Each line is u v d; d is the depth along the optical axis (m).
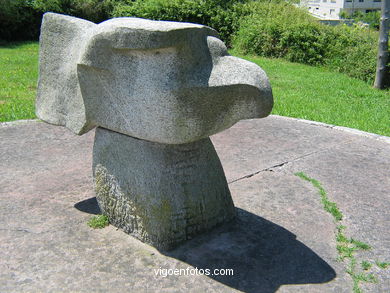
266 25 9.45
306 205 2.55
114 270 1.90
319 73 8.07
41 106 2.38
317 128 4.18
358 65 7.80
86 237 2.16
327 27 9.27
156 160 2.00
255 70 1.74
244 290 1.79
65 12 11.36
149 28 1.66
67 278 1.84
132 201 2.11
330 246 2.13
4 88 5.86
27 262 1.95
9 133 3.85
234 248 2.08
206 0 10.60
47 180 2.85
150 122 1.85
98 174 2.27
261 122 4.35
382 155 3.44
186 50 1.69
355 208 2.53
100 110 2.09
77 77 2.14
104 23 1.92
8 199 2.55
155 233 2.04
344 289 1.81
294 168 3.13
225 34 10.47
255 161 3.25
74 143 3.64
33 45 10.35
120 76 1.89
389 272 1.94
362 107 5.62
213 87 1.71
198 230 2.14
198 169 2.11
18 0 10.62
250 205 2.54
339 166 3.19
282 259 2.01
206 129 1.82
